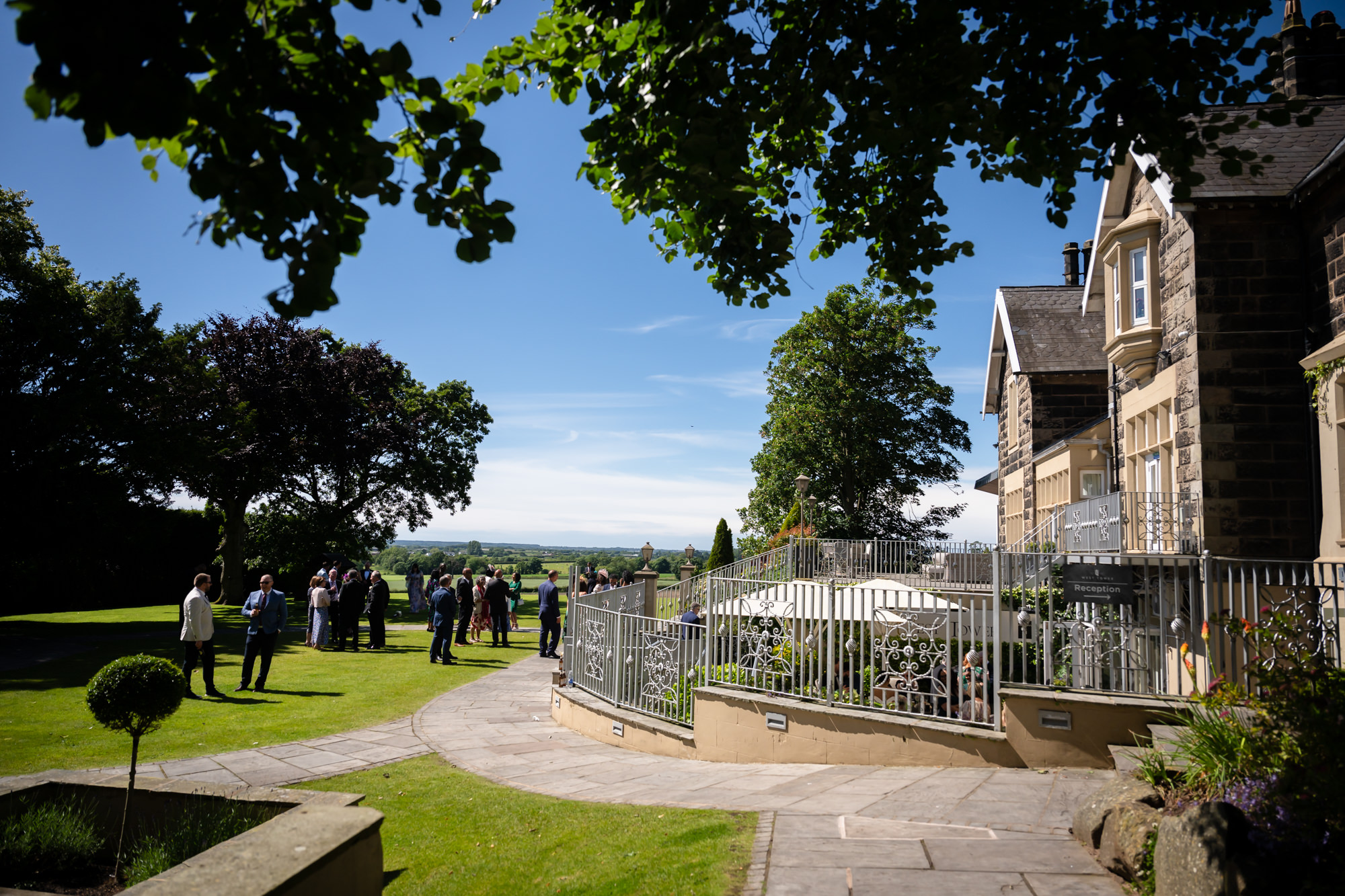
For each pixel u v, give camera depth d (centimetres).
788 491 3550
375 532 3678
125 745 918
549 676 1530
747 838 512
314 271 305
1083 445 1964
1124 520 1209
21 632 2064
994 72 462
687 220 554
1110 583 732
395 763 880
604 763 870
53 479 2081
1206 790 459
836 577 2353
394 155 354
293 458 3086
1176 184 453
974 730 725
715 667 920
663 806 634
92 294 2289
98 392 2094
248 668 1307
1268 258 1104
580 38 461
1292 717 416
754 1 507
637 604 1509
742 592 993
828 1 474
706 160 416
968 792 616
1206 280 1118
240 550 3128
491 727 1084
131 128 239
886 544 2530
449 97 459
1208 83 457
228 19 249
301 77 283
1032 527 2377
